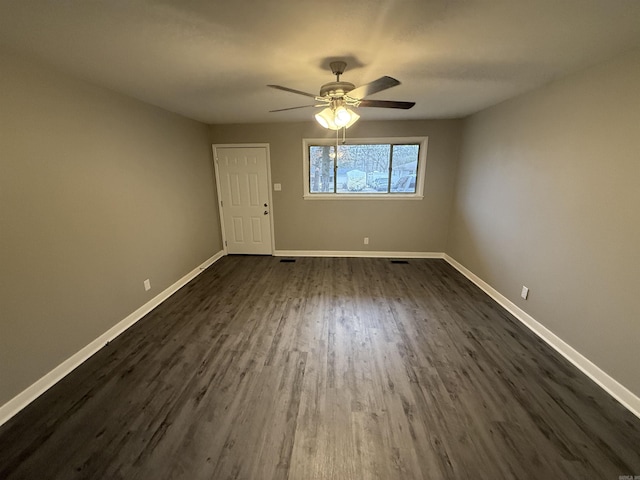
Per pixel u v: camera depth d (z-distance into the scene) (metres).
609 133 2.03
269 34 1.62
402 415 1.88
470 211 4.14
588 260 2.22
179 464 1.57
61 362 2.22
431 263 4.83
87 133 2.43
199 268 4.45
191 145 4.20
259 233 5.19
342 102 2.19
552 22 1.49
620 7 1.34
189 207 4.14
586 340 2.25
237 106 3.40
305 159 4.84
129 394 2.05
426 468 1.55
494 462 1.58
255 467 1.56
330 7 1.34
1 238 1.81
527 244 2.93
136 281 3.06
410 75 2.37
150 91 2.75
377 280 4.11
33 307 2.01
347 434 1.75
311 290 3.79
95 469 1.54
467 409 1.92
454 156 4.62
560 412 1.89
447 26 1.54
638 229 1.85
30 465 1.57
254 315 3.14
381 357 2.45
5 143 1.82
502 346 2.60
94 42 1.70
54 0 1.26
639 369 1.86
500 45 1.79
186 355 2.48
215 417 1.87
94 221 2.51
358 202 4.93
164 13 1.39
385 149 4.81
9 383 1.87
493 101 3.33
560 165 2.49
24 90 1.92
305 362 2.39
